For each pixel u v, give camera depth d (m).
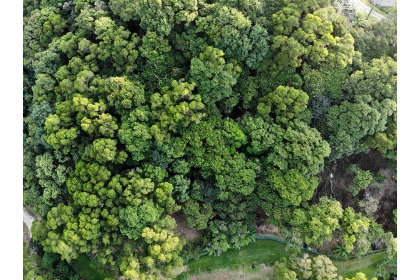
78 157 33.28
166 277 32.00
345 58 33.12
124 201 31.27
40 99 34.38
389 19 35.22
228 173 33.03
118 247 34.03
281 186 32.44
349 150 34.03
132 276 29.78
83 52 34.50
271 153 32.94
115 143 31.38
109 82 31.92
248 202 34.78
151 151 33.03
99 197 31.20
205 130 32.38
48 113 33.66
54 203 34.25
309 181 33.00
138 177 31.28
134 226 31.17
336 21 34.28
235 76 33.22
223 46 32.84
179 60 34.81
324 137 34.66
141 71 34.62
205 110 33.56
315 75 33.50
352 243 34.12
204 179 35.09
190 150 33.03
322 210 33.72
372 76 33.00
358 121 32.47
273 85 34.12
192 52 33.81
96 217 31.06
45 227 32.78
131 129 31.30
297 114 33.34
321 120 34.56
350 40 33.25
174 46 34.62
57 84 35.31
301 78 34.19
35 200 34.88
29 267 34.19
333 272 34.84
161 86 33.78
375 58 34.75
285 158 32.97
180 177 33.12
